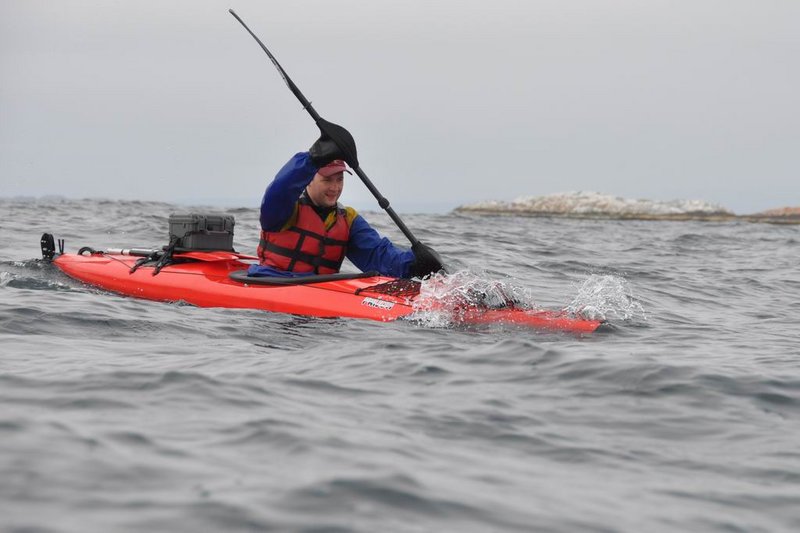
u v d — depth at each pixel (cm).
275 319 2061
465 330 1967
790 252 5341
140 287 2386
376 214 7462
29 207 6538
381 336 1881
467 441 1136
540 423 1230
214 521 806
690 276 3781
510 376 1480
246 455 1002
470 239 5141
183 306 2217
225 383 1342
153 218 5556
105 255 2678
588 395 1377
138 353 1617
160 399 1231
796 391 1440
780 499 966
